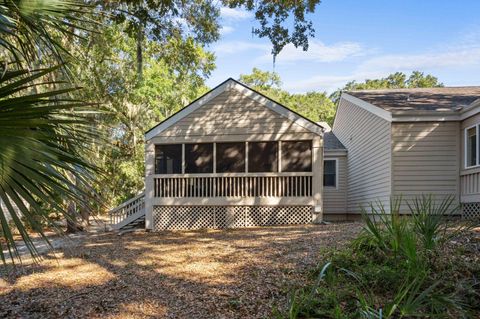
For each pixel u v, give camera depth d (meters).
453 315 3.60
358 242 5.49
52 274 6.12
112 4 7.69
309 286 4.64
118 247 8.58
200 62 16.44
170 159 12.73
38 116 2.06
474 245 5.22
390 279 4.34
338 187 16.03
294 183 12.23
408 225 5.33
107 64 14.77
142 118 17.27
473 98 11.77
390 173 10.69
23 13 2.56
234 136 12.38
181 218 12.48
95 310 4.48
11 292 5.23
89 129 2.55
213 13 11.09
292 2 8.37
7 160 1.96
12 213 2.02
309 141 12.30
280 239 8.17
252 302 4.44
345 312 3.81
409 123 10.66
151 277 5.76
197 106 12.52
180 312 4.32
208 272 5.84
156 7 8.16
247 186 12.29
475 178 9.59
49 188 2.14
